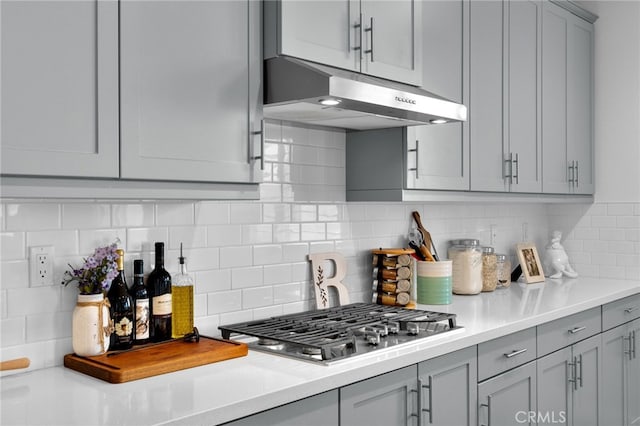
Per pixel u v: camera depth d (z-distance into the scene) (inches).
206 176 72.0
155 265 80.5
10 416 56.5
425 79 102.9
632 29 153.6
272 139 98.2
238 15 76.2
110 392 63.0
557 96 142.6
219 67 73.9
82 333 72.1
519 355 101.6
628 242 154.5
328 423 69.2
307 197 104.2
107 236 78.6
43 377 69.0
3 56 55.5
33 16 57.4
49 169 58.4
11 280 70.4
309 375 68.7
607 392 131.0
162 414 56.5
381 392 75.8
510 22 126.0
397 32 95.1
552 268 158.2
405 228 124.5
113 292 75.8
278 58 79.4
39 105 57.9
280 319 94.1
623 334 137.6
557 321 112.5
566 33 146.6
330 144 108.0
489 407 93.7
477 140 115.8
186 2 70.3
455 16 110.0
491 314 106.3
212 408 58.0
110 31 63.1
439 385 84.8
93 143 61.9
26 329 71.6
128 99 64.6
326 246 107.7
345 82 76.4
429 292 117.0
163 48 67.9
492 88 120.1
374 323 90.5
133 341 77.8
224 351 75.8
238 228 93.8
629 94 154.2
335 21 85.4
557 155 142.4
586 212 161.3
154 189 67.7
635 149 153.5
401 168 102.3
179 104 69.4
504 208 153.0
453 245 133.9
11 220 70.4
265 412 62.7
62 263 74.4
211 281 90.3
